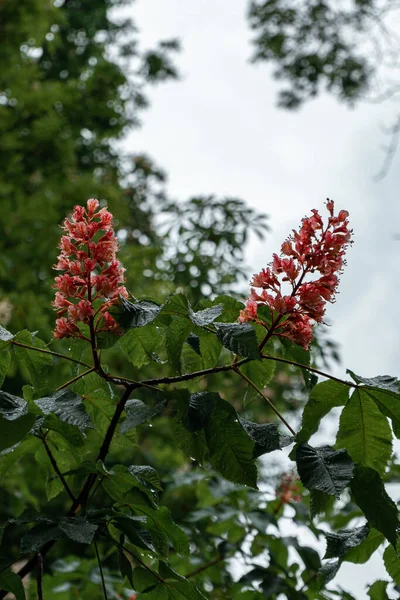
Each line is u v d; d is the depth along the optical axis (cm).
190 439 274
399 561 301
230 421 265
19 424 251
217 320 303
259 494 476
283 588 406
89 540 246
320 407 287
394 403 273
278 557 452
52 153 1423
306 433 263
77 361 290
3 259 1066
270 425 263
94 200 281
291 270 267
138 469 291
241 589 424
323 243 268
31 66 1481
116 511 278
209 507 469
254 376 304
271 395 928
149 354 302
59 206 1270
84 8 2022
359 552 303
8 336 290
